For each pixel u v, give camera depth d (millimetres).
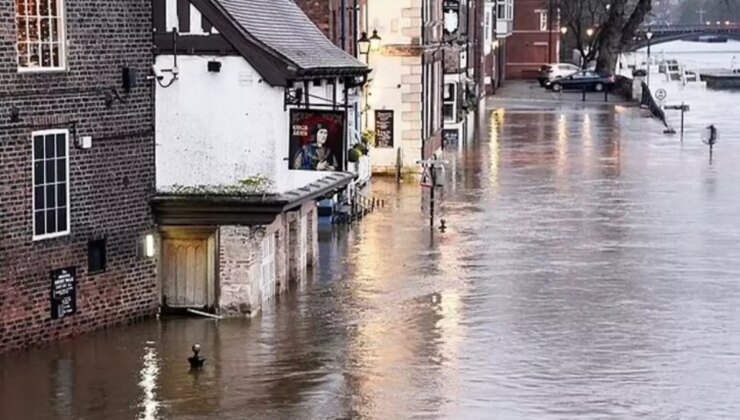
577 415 29453
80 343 35250
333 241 51844
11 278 33844
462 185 68812
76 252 35719
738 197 64062
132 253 37500
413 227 55281
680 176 72125
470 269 46219
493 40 146000
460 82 94625
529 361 34031
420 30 73125
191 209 37875
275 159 38156
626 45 158500
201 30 37875
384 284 43500
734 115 116000
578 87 146000
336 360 33938
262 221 38031
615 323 38250
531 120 109438
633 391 31359
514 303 40875
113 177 36812
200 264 38469
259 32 39500
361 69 45625
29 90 34031
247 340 35844
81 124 35688
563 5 170125
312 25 46812
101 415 29172
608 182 69688
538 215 58562
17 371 32469
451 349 35219
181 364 33312
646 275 45344
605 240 52250
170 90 38062
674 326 37938
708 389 31562
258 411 29625
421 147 73438
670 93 147250
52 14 34906
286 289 42500
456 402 30375
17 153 33781
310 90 41719
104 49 36344
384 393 31094
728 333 37156
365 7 72000
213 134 38062
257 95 37969
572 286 43438
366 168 66812
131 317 37656
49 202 34969
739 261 47938
